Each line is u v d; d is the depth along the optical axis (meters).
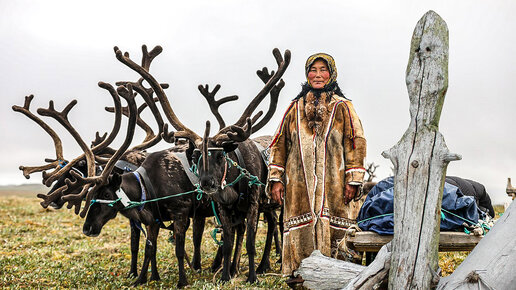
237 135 6.97
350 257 5.29
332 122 5.50
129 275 8.20
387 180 5.68
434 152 3.98
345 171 5.48
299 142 5.52
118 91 7.66
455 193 5.11
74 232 13.86
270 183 5.66
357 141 5.44
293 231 5.43
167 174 7.65
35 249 11.34
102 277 8.27
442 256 8.32
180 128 7.52
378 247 4.97
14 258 9.82
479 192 6.09
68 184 7.52
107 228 14.48
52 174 8.76
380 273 4.11
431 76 4.03
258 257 9.49
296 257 5.38
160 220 7.74
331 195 5.43
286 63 7.68
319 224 5.34
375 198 5.28
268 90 7.77
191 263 8.82
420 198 3.96
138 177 7.57
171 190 7.59
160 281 7.77
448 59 4.08
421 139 4.02
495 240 3.72
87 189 7.86
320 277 4.82
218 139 7.24
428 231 3.92
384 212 5.17
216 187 6.96
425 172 3.97
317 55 5.65
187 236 12.41
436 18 4.08
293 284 5.05
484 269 3.62
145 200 7.51
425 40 4.07
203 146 6.85
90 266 9.27
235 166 7.37
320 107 5.50
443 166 3.96
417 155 4.00
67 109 8.63
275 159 5.66
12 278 8.16
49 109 8.45
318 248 5.31
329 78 5.68
